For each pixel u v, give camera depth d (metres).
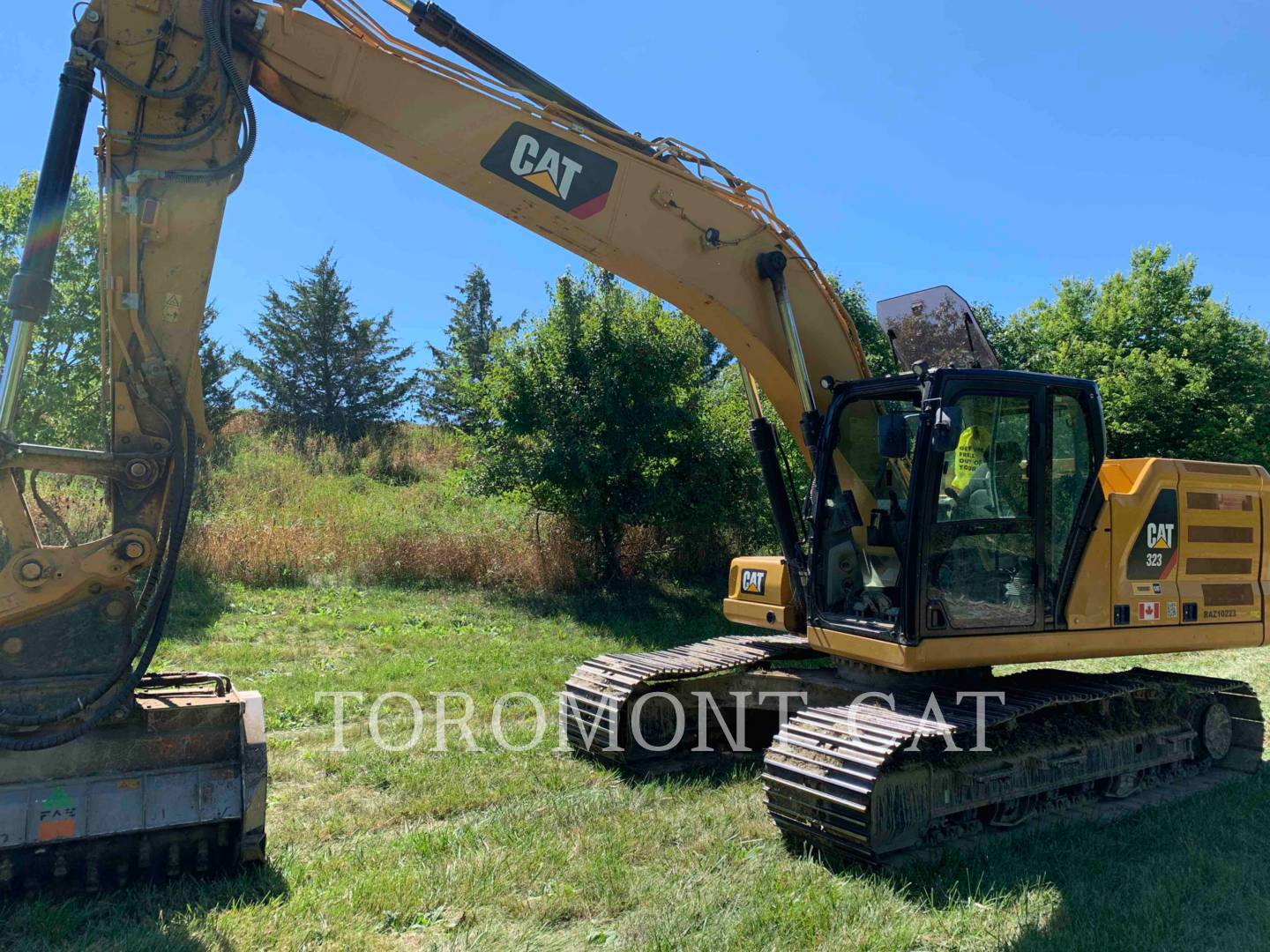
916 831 4.91
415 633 10.90
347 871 4.44
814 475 5.88
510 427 13.55
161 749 4.24
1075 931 3.95
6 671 3.93
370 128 4.80
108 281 4.13
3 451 3.87
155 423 4.21
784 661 7.85
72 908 3.86
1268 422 17.88
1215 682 6.84
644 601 13.77
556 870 4.52
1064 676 6.38
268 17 4.47
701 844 4.91
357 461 24.12
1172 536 6.20
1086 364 17.88
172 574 4.11
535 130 5.12
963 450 5.37
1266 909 4.22
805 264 6.04
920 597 5.14
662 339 13.73
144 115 4.18
